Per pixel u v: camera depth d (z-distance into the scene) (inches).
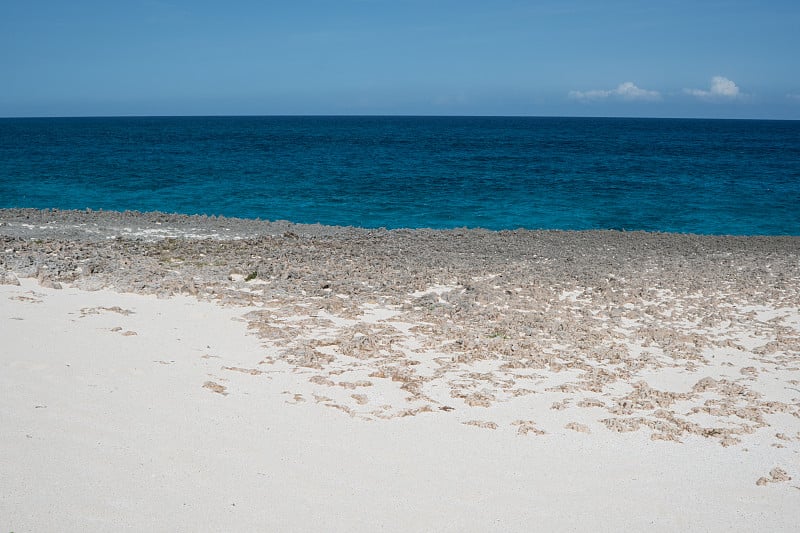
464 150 3309.5
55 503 231.0
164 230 910.4
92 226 914.1
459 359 404.8
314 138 4527.6
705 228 1246.9
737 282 653.9
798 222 1314.0
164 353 387.9
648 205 1483.8
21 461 255.1
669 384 386.3
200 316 466.9
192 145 3452.3
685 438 319.3
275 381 358.6
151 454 269.7
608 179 1973.4
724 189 1772.9
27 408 299.6
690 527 246.2
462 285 599.5
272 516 234.4
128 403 315.3
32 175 1752.0
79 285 521.3
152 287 525.0
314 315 483.5
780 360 434.6
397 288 570.6
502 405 343.9
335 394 346.3
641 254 826.2
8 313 433.7
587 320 499.8
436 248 821.9
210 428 297.1
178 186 1610.5
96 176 1769.2
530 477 274.5
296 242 820.0
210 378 355.3
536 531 237.0
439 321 480.4
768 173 2218.3
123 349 388.2
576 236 984.3
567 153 3164.4
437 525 236.4
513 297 554.9
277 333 433.7
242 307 496.7
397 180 1847.9
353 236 919.7
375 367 387.9
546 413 337.4
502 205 1446.9
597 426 326.0
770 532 245.8
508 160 2655.0
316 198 1478.8
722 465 295.1
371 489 257.1
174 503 237.3
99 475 251.0
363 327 455.8
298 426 306.5
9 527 215.5
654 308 542.9
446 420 323.0
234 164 2247.8
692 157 2984.7
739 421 340.2
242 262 653.9
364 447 290.7
